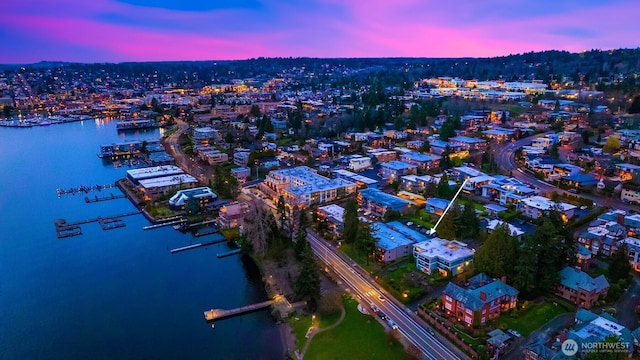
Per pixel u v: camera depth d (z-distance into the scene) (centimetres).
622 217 14950
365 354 9844
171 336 11231
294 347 10406
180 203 19700
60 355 10688
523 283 11125
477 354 9350
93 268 14912
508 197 17662
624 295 11481
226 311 11956
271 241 14938
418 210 17562
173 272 14525
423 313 10956
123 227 18338
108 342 11094
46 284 13938
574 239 12888
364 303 11631
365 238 13488
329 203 19225
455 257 12744
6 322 12025
